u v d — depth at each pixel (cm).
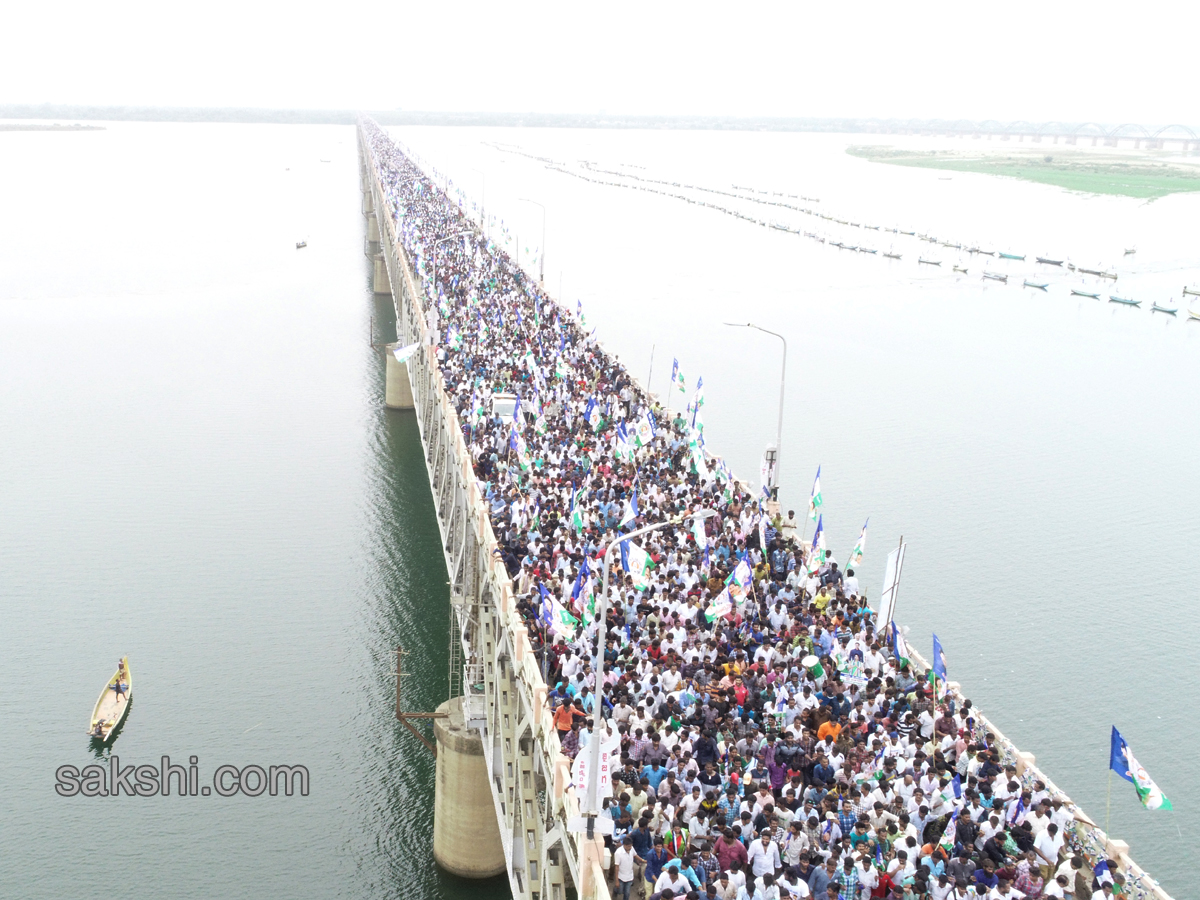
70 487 8106
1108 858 2936
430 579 6700
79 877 4300
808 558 4725
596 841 2662
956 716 3503
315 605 6375
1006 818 2930
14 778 4891
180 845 4497
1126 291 18575
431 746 4744
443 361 7556
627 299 15962
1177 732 5409
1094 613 6488
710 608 3834
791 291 17362
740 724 3231
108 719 5194
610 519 4888
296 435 9344
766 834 2706
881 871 2672
